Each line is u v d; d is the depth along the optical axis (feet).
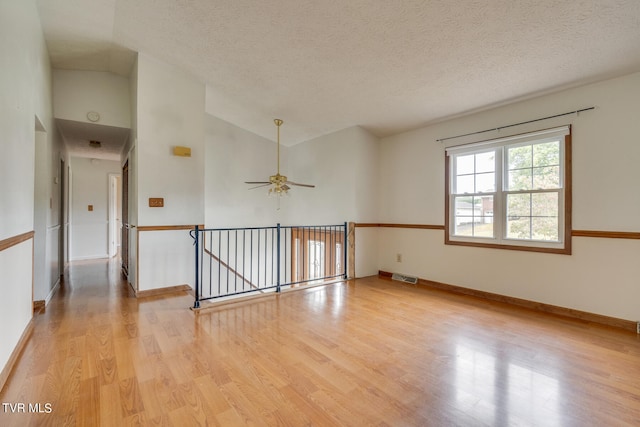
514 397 5.64
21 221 7.23
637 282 8.84
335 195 16.67
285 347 7.59
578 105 9.94
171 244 12.41
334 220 16.75
